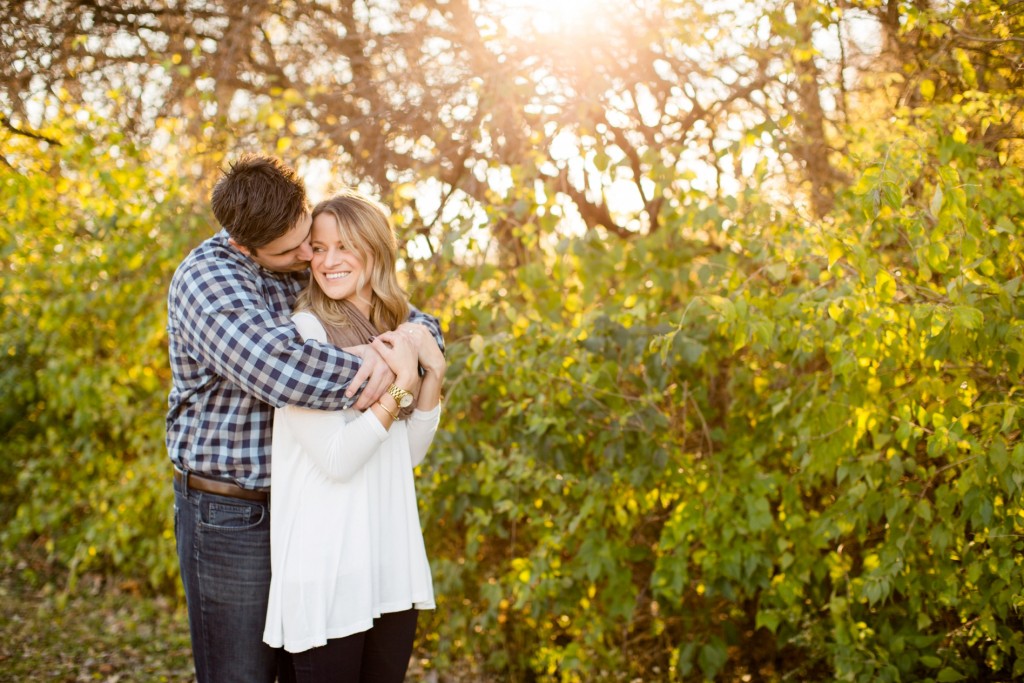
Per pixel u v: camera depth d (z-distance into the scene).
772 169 3.25
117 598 4.37
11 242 4.04
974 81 2.74
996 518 2.36
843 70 3.23
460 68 3.48
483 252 3.21
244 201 1.91
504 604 3.59
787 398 2.79
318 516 1.93
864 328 2.43
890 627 2.77
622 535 3.15
